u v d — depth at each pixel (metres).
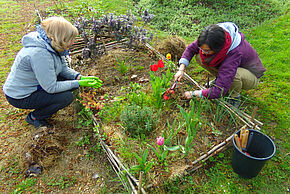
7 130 2.91
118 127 2.79
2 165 2.52
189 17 5.57
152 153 2.51
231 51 2.58
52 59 2.39
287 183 2.35
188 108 3.02
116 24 3.69
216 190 2.31
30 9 5.93
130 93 3.24
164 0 6.18
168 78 3.03
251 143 2.46
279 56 3.95
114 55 3.89
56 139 2.67
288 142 2.71
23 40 2.29
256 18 5.45
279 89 3.37
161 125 2.82
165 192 2.26
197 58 3.28
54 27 2.19
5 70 3.83
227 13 5.68
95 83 2.73
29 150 2.49
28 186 2.35
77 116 3.09
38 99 2.57
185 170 2.37
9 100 2.57
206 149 2.54
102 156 2.64
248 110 3.11
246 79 2.85
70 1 6.37
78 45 4.18
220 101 2.81
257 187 2.33
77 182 2.39
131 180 2.28
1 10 5.85
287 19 5.07
